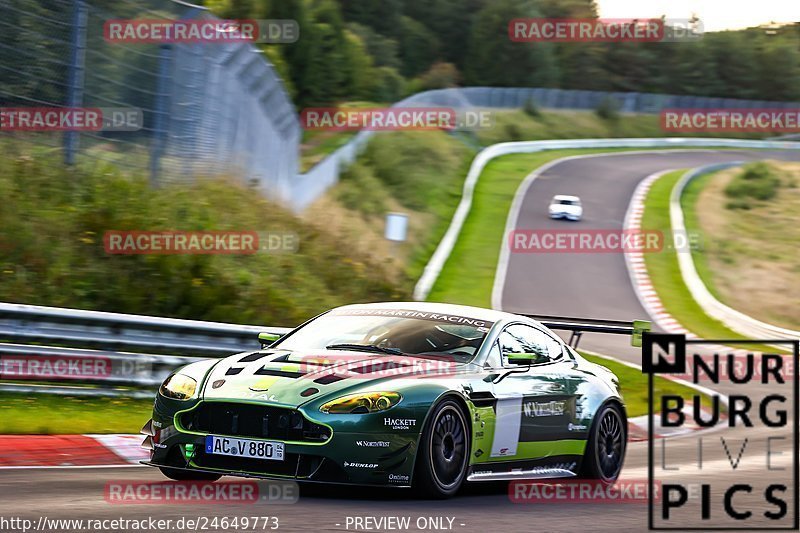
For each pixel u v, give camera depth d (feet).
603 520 43.88
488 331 52.80
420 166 363.15
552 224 352.28
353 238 194.08
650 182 472.85
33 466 53.26
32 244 103.19
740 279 328.08
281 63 362.33
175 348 87.20
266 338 53.52
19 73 113.80
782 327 286.05
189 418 45.11
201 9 133.59
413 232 283.18
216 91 141.79
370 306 55.83
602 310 249.75
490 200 371.15
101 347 83.15
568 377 56.08
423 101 430.61
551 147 556.10
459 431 47.14
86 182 115.34
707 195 456.86
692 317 261.85
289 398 43.73
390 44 629.10
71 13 117.29
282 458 43.16
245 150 156.35
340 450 42.96
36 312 77.97
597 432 57.31
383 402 43.91
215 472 44.29
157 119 128.47
